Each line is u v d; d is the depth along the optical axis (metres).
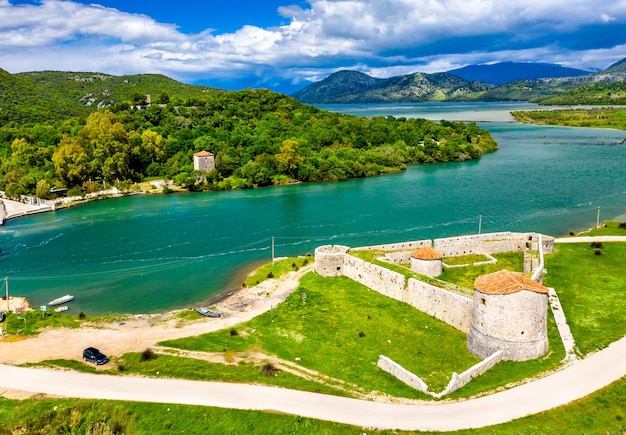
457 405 41.69
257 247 101.50
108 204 147.12
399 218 120.88
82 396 44.84
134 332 61.31
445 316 60.62
